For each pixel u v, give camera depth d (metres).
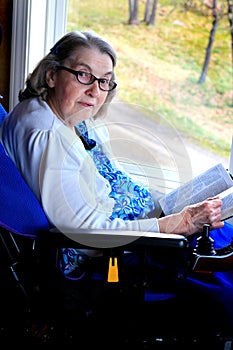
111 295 1.51
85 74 1.65
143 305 1.55
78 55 1.64
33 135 1.58
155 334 1.54
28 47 2.44
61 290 1.55
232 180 1.78
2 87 2.53
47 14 2.46
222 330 1.54
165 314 1.56
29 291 1.55
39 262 1.54
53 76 1.68
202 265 1.52
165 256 1.62
